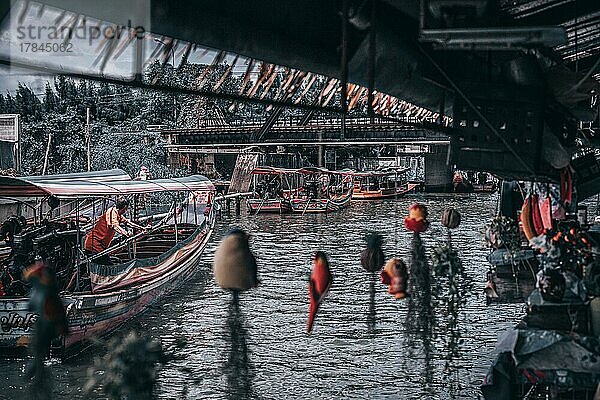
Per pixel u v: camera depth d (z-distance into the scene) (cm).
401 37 830
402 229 3959
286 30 692
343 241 3475
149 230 2286
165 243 2439
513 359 744
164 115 4766
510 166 949
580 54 1485
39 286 651
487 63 934
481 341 1400
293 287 2145
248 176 5422
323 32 749
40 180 1906
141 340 529
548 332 739
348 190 6025
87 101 4550
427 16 759
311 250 3128
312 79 767
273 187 5772
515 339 741
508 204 1772
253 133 3744
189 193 2961
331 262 2719
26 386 1243
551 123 1030
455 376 1247
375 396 1185
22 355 1378
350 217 4803
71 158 4438
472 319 1571
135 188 2059
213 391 1193
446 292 1331
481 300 1770
